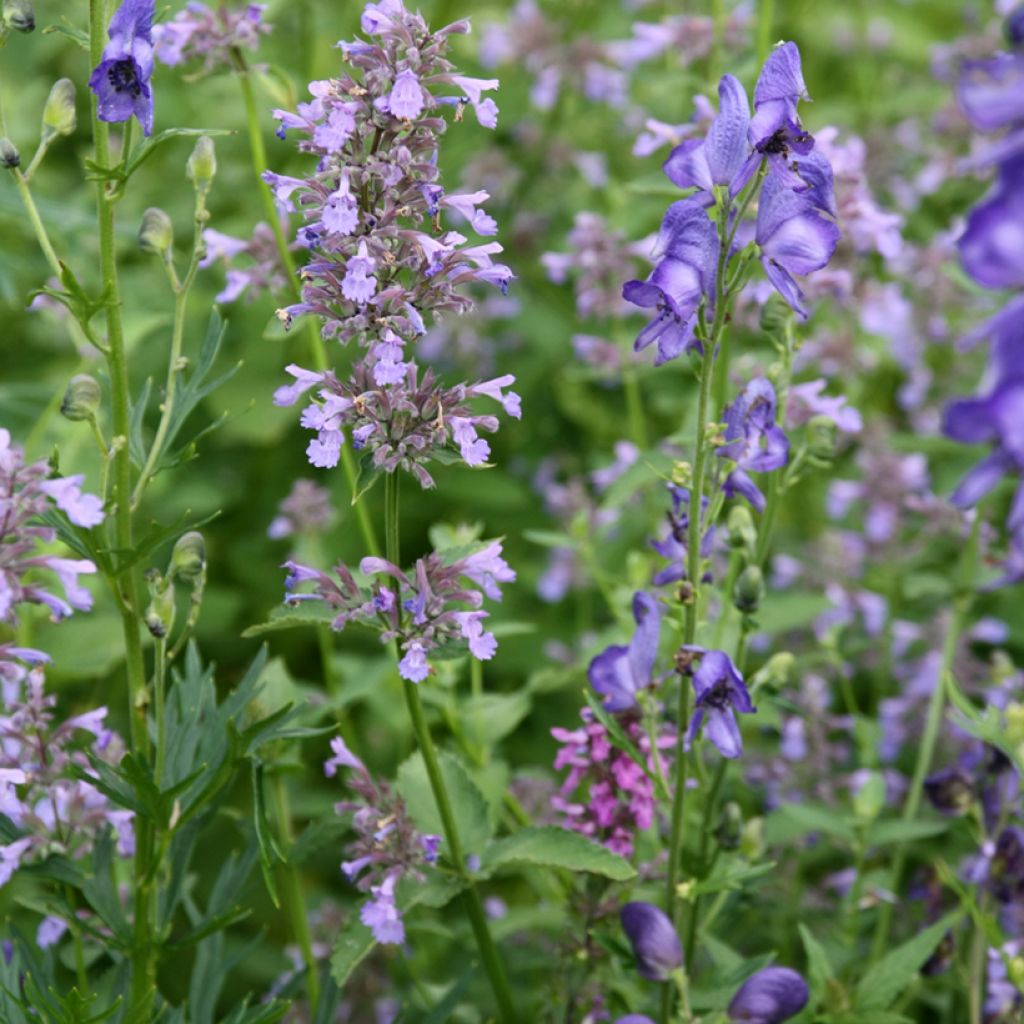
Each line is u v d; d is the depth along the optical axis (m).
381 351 3.83
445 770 4.93
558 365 9.84
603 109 10.70
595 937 4.50
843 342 8.00
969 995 5.50
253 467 9.07
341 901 7.13
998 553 6.82
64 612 3.85
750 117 3.86
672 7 9.84
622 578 7.80
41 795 4.67
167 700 4.61
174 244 9.20
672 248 3.84
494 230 3.97
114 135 9.96
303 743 7.32
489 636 4.09
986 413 2.52
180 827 4.31
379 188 3.89
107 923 4.46
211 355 4.42
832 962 5.68
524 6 10.27
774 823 5.84
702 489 4.39
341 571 4.14
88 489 7.05
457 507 9.17
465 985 4.73
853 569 7.93
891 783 6.77
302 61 8.73
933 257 8.71
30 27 4.14
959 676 7.24
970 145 9.74
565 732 4.91
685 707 4.31
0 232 9.38
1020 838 5.20
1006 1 9.27
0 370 9.16
